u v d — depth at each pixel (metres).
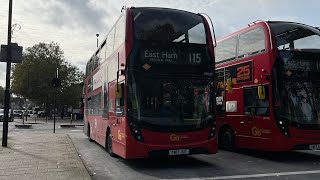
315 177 9.19
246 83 13.43
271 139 11.89
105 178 9.35
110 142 13.05
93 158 12.90
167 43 10.79
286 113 11.74
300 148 11.70
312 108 12.00
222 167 10.88
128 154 10.16
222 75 15.31
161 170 10.45
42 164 10.56
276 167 10.81
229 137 14.59
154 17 10.92
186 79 10.79
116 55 12.02
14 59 15.48
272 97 11.85
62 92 67.44
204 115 10.78
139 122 10.23
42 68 66.44
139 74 10.44
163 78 10.59
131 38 10.57
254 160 12.28
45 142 16.97
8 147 14.85
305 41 12.43
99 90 15.89
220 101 15.33
